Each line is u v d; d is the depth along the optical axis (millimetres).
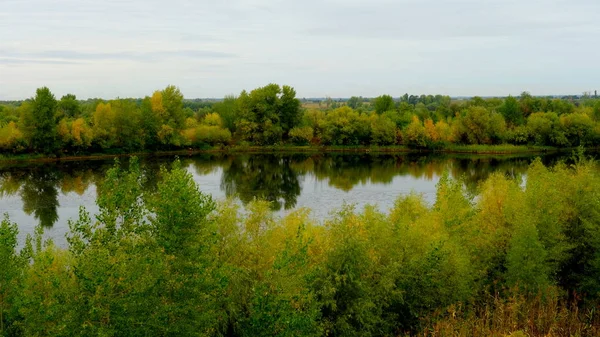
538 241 25469
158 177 70812
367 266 20938
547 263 26062
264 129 115438
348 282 20266
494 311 23250
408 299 22906
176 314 15750
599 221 27297
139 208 17297
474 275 24938
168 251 16141
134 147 101062
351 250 20391
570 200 29062
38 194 57562
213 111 147250
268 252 22094
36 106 87250
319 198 56750
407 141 112812
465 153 108250
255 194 59625
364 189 62594
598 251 26875
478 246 27531
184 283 15922
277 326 17344
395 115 128750
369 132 117125
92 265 14719
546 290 24531
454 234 26703
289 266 18500
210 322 16984
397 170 80812
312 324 18094
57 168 79062
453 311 21406
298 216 30484
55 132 89000
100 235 16234
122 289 15188
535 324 22453
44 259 18438
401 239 23422
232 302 19125
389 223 24828
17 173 73438
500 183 32062
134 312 14938
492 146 110312
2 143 86062
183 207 16312
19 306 15906
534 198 27734
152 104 105062
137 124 101375
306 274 18688
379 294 21156
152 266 15539
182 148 109938
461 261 23422
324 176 74500
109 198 16812
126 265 15320
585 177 29391
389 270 21641
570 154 103875
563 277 28906
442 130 113188
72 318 14266
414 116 118312
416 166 85938
